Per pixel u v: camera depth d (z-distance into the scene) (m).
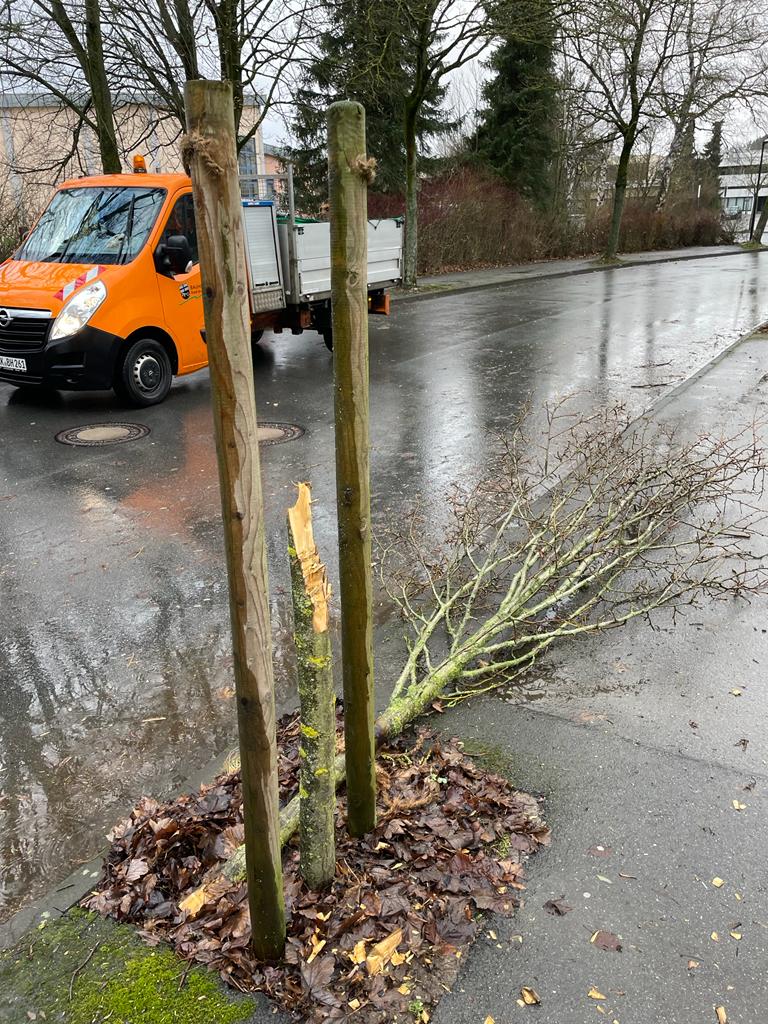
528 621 3.91
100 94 13.16
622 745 2.96
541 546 4.35
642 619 3.92
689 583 4.19
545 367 10.90
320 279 11.25
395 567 4.80
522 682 3.42
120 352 8.64
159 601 4.52
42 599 4.57
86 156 19.55
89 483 6.51
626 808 2.62
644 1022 1.91
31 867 2.68
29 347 8.30
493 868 2.34
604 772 2.80
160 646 4.05
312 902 2.20
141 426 8.16
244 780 1.88
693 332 13.59
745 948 2.10
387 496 6.09
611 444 5.08
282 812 2.48
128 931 2.19
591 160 35.78
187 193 9.37
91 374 8.34
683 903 2.24
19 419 8.52
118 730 3.39
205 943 2.11
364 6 15.24
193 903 2.22
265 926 2.00
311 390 9.74
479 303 18.38
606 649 3.66
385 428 8.05
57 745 3.31
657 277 24.78
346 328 2.07
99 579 4.81
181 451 7.30
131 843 2.51
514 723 3.11
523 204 31.06
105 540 5.38
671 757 2.88
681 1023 1.91
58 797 3.01
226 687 3.68
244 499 1.69
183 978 2.02
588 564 4.12
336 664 3.81
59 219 9.44
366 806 2.43
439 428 8.02
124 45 12.98
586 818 2.58
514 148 31.88
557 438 7.46
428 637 3.63
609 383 9.80
